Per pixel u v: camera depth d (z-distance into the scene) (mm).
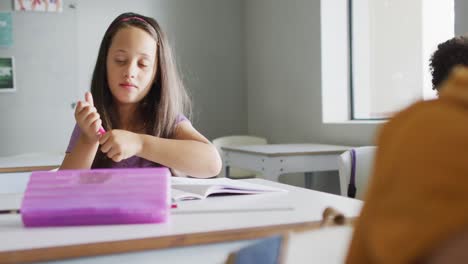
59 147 3816
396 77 2963
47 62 3771
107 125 1313
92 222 728
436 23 2619
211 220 745
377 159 333
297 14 3580
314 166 2699
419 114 306
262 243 418
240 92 4340
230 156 3064
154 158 1142
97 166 1300
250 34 4238
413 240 273
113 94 1286
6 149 3693
